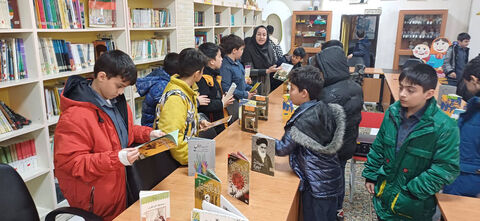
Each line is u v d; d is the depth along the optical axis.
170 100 1.93
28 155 2.74
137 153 1.46
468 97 2.06
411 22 8.27
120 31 3.68
